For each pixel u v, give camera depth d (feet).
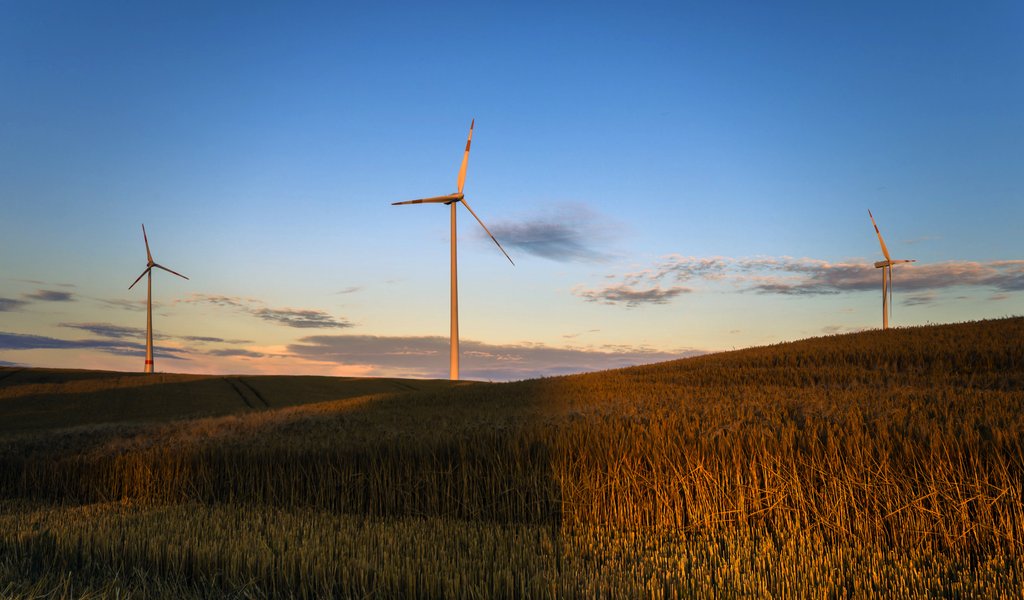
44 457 49.32
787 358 107.55
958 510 26.05
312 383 185.78
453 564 20.61
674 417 39.81
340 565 20.75
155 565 21.93
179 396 157.07
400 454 37.99
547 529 28.71
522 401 74.43
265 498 39.78
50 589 18.98
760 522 29.17
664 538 27.94
